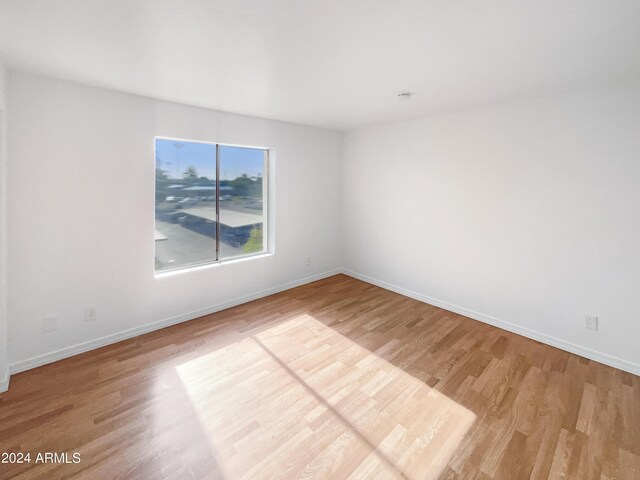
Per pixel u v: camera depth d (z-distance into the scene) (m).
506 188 3.26
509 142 3.20
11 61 2.16
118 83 2.62
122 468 1.67
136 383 2.39
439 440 1.90
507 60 2.12
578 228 2.82
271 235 4.36
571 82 2.54
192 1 1.46
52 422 1.98
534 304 3.15
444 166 3.78
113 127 2.82
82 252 2.75
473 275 3.62
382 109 3.46
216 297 3.75
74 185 2.67
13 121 2.36
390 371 2.60
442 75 2.41
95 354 2.78
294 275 4.64
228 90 2.80
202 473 1.66
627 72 2.31
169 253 3.52
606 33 1.73
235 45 1.93
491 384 2.44
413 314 3.75
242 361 2.71
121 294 3.00
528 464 1.73
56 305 2.66
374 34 1.78
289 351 2.89
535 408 2.18
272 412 2.11
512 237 3.26
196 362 2.68
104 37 1.83
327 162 4.86
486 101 3.12
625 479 1.64
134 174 2.98
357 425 2.01
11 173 2.37
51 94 2.50
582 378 2.52
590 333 2.82
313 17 1.60
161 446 1.82
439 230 3.91
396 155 4.29
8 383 2.33
